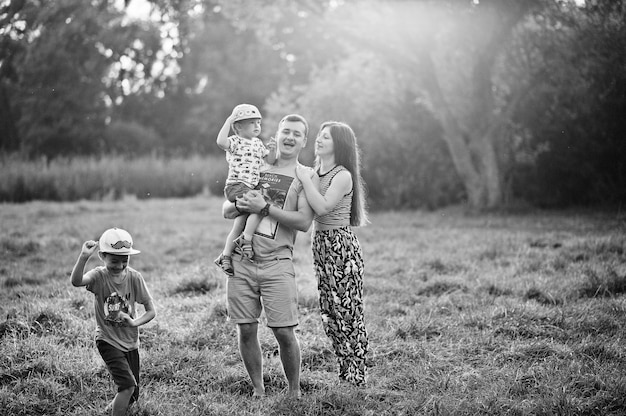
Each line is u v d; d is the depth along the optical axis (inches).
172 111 1584.6
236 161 210.4
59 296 321.4
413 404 205.0
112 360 189.0
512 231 542.6
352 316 217.3
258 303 210.4
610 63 664.4
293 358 207.5
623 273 343.3
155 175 1044.5
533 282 336.2
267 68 1571.1
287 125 211.5
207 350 248.4
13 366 229.6
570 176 745.0
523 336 268.1
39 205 828.0
